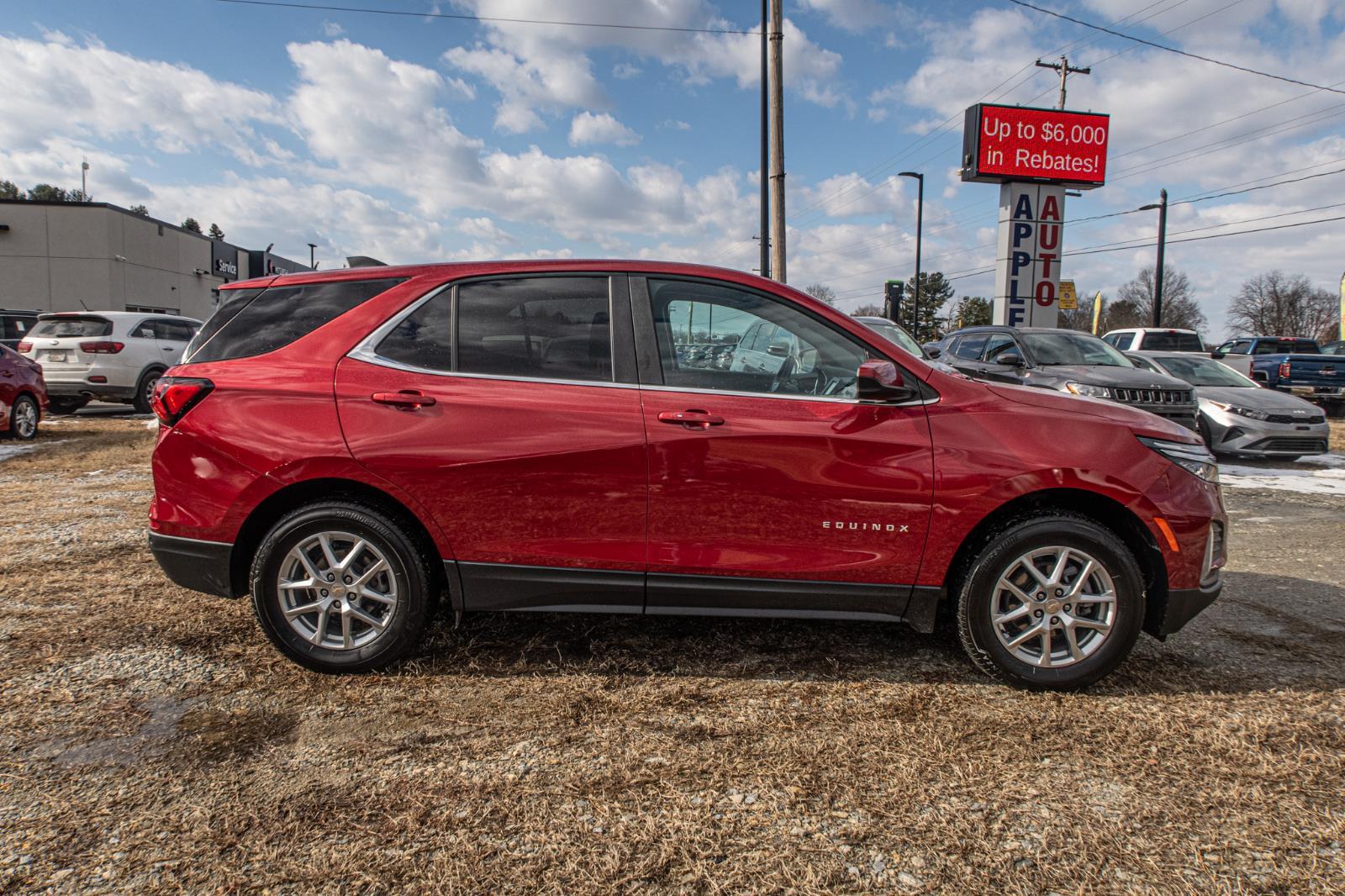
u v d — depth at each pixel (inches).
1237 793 91.6
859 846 81.2
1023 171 669.3
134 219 1448.1
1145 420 120.1
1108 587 114.0
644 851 80.1
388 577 118.3
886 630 141.2
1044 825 85.1
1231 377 431.8
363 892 73.8
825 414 115.3
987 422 116.0
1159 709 112.0
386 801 88.0
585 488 114.7
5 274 1328.7
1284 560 197.8
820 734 104.0
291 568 118.1
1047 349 378.0
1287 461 401.1
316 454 114.0
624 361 118.2
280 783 91.1
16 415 371.9
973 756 98.9
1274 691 118.4
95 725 103.6
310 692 114.2
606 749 99.7
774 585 116.8
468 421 114.3
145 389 490.3
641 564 115.8
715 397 116.3
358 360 117.8
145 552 183.8
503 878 76.0
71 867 76.2
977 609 115.9
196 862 77.4
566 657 127.4
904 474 114.0
